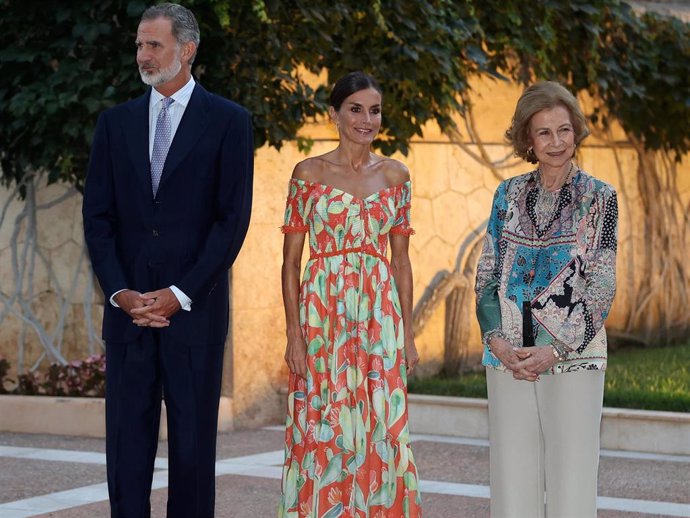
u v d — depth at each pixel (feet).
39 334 41.01
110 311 21.53
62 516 26.25
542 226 19.12
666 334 55.47
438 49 40.27
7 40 37.86
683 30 51.47
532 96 19.03
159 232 21.31
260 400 39.68
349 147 22.15
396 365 21.93
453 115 46.34
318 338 21.88
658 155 54.90
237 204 21.44
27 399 37.63
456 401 37.06
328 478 21.70
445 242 46.19
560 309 18.80
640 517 26.40
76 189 40.42
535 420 19.26
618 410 35.12
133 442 21.36
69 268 40.60
